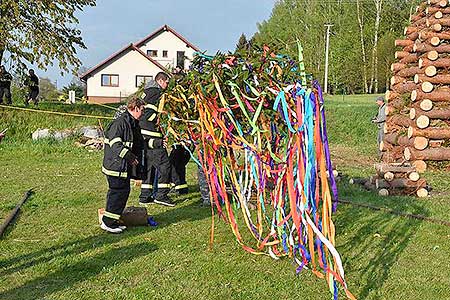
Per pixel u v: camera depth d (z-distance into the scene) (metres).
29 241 6.57
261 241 5.98
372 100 32.81
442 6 14.96
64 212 8.15
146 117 8.31
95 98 54.06
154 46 61.16
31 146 16.48
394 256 6.04
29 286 5.08
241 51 5.40
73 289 5.00
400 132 14.18
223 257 5.95
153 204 8.74
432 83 13.94
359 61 53.81
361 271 5.52
